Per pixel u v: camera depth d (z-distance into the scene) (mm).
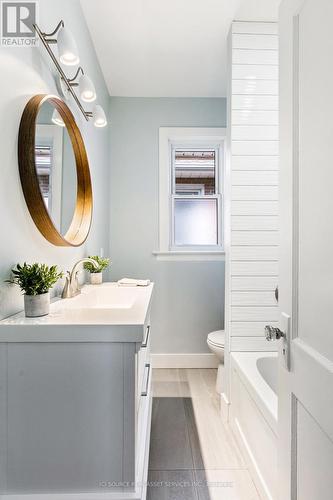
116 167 3018
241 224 2033
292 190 898
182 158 3180
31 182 1085
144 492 1226
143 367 1442
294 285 893
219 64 2494
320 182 744
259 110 2016
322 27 734
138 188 3029
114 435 957
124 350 950
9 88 1007
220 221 3133
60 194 1437
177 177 3186
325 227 719
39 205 1119
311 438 792
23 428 944
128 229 3021
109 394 953
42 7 1257
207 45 2250
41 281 1008
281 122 1000
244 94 2008
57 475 952
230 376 2039
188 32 2109
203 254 3031
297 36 885
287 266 940
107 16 1954
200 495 1472
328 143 705
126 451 957
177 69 2561
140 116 3031
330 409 689
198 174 3193
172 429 2002
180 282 3039
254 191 2029
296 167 887
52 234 1247
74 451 954
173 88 2879
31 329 932
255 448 1562
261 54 2010
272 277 2043
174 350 3033
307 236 816
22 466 946
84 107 1952
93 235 2238
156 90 2914
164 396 2443
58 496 946
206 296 3045
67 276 1465
